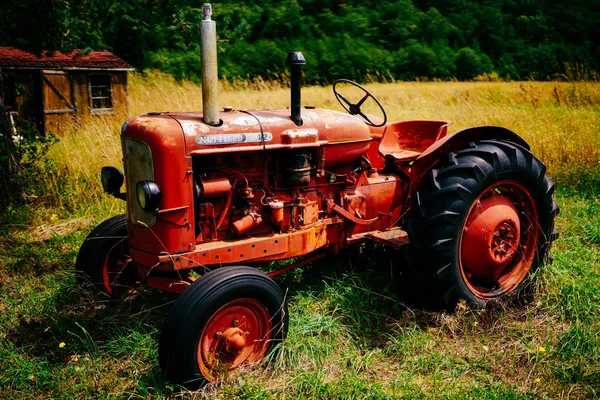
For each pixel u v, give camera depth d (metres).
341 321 3.66
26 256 4.83
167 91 15.59
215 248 3.27
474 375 3.10
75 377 3.11
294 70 3.48
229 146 3.27
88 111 12.97
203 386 2.91
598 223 5.03
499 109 10.73
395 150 4.44
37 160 6.78
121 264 3.98
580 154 6.80
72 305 3.88
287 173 3.55
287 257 3.59
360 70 25.84
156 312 3.78
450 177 3.54
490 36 27.58
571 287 3.79
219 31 7.42
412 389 2.96
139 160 3.16
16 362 3.19
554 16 27.81
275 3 28.39
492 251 3.68
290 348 3.21
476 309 3.65
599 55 24.48
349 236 3.96
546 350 3.26
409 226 3.56
